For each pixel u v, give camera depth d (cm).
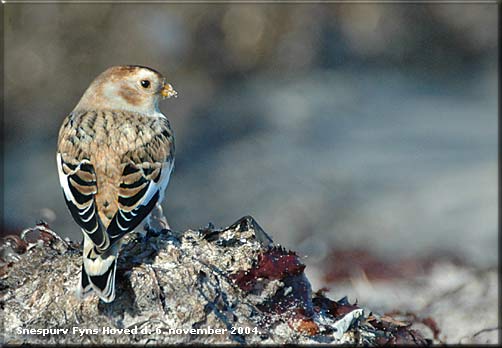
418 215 1661
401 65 2517
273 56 2364
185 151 2017
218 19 2295
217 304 668
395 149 2030
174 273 672
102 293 632
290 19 2392
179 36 2225
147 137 713
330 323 697
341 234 1596
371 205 1711
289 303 688
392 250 1464
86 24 2170
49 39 2148
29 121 2117
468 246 1489
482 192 1742
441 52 2570
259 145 2041
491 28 2589
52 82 2145
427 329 990
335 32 2466
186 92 2195
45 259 715
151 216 764
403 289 1199
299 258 722
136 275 665
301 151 1995
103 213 669
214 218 1731
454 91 2444
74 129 712
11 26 2139
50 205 1733
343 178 1861
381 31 2495
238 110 2162
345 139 2102
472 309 1104
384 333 712
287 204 1723
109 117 727
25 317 670
